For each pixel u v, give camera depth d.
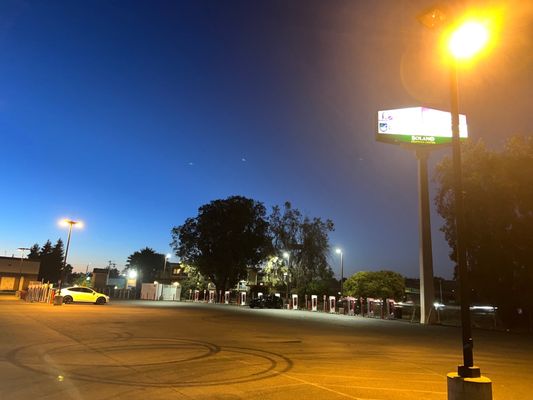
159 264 119.25
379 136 36.12
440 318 38.44
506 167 28.89
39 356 12.16
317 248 60.34
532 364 13.99
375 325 29.33
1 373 9.81
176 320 26.81
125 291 77.81
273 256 62.03
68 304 41.31
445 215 32.44
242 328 23.11
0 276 75.69
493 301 30.84
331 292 64.06
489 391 6.45
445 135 36.38
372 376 10.97
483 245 29.86
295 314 39.31
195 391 8.73
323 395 8.75
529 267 28.20
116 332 18.80
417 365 13.02
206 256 66.62
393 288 57.59
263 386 9.41
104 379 9.54
